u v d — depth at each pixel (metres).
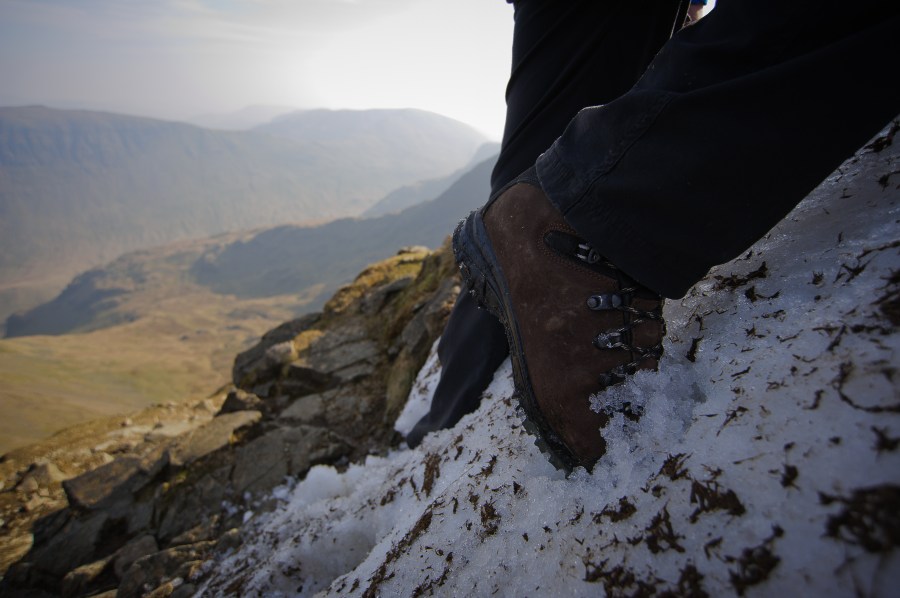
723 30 0.66
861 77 0.58
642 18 1.29
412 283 5.69
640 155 0.72
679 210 0.71
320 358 4.76
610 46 1.30
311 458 3.31
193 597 2.05
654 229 0.74
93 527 3.41
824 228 0.85
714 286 0.96
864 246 0.75
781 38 0.61
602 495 0.82
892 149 0.87
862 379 0.56
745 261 0.95
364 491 2.07
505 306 0.93
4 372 113.94
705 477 0.65
